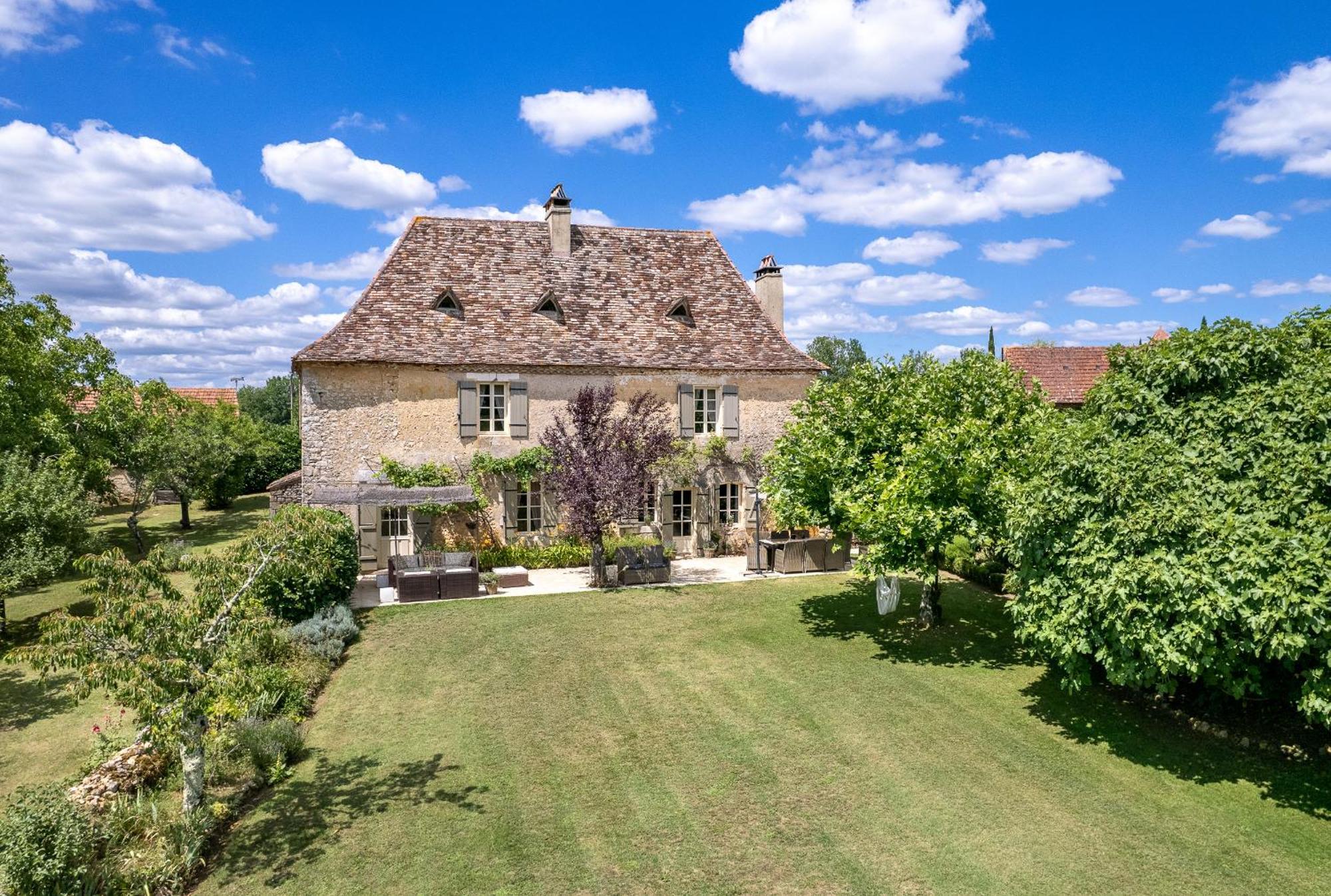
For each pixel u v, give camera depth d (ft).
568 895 22.95
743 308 79.10
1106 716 34.73
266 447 126.52
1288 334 32.19
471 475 67.10
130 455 82.28
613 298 75.36
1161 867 23.77
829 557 65.67
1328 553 25.23
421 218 74.95
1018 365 107.76
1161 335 105.19
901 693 37.88
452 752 32.35
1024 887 22.90
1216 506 28.53
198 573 27.91
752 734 33.55
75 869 22.12
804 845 25.25
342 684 40.09
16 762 33.86
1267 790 28.12
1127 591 28.22
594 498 58.70
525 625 50.06
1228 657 26.76
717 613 52.70
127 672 24.18
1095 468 31.42
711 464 73.77
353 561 54.34
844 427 47.29
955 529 41.57
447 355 66.13
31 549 48.83
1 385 65.51
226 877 24.17
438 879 23.79
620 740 33.14
